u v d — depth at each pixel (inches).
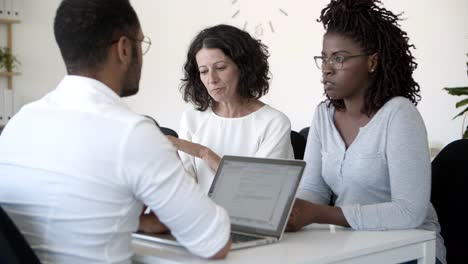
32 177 48.6
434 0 160.6
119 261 49.5
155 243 56.9
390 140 65.6
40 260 48.4
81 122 48.2
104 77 51.0
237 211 61.6
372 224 62.4
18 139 50.7
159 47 229.8
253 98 90.8
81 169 47.1
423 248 61.0
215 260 50.0
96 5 49.9
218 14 217.2
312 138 76.0
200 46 87.3
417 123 65.7
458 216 75.4
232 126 89.4
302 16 194.2
